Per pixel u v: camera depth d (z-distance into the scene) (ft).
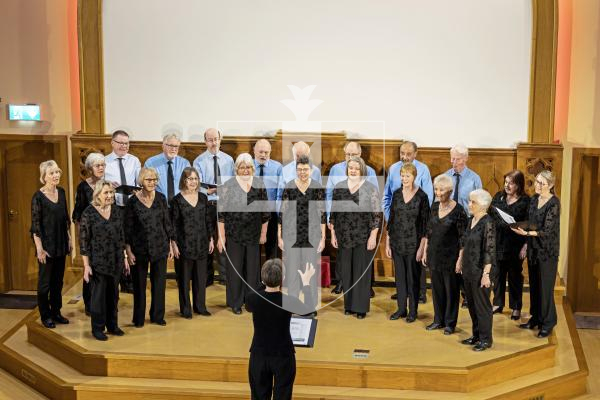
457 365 18.99
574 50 25.25
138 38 25.79
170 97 26.03
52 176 21.36
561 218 26.07
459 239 20.57
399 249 21.86
